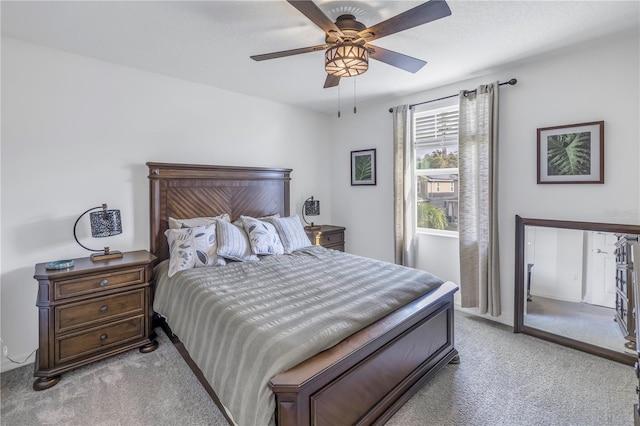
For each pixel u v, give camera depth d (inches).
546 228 107.4
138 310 98.0
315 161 177.9
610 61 94.5
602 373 86.9
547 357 95.7
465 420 69.4
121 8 75.0
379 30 66.4
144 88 116.2
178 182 123.7
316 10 61.0
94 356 89.6
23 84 92.5
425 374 79.7
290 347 55.1
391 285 86.6
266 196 152.3
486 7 75.0
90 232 105.5
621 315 93.0
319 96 149.2
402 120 146.0
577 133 100.8
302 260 114.6
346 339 61.6
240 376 56.6
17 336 93.3
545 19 80.8
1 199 90.3
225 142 139.5
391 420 69.4
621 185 94.1
